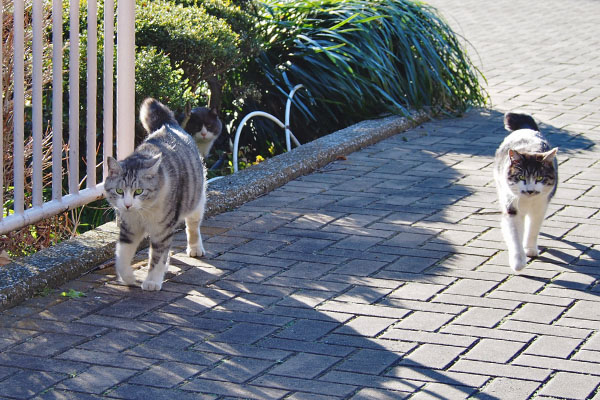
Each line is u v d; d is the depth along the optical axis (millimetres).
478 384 2803
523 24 7816
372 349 2926
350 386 2795
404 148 4348
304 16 4988
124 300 3131
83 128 3924
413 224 3600
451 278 3256
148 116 3418
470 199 3805
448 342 2955
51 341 2938
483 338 2973
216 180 3855
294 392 2773
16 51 3182
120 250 3191
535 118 4707
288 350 2920
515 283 3232
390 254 3395
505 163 3389
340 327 3016
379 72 4746
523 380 2818
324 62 4773
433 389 2787
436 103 4879
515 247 3303
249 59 4742
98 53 3838
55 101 3311
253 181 3848
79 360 2869
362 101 4703
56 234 3539
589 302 3139
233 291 3182
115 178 3131
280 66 4797
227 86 4742
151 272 3188
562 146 4324
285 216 3658
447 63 5016
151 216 3158
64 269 3219
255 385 2797
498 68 5855
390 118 4637
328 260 3354
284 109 4746
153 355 2895
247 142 4691
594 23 7848
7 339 2941
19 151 3238
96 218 3807
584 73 5660
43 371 2828
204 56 4051
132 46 3461
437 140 4457
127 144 3514
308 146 4223
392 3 5109
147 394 2762
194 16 4172
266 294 3166
